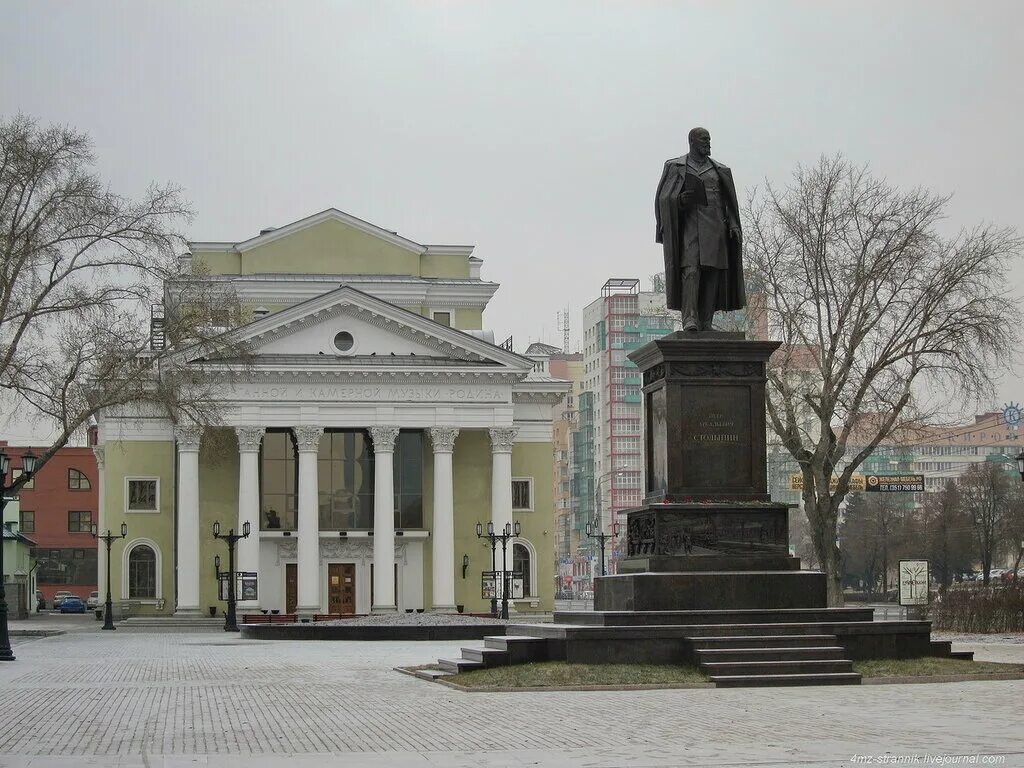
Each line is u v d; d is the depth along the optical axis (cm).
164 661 4169
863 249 6512
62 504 14225
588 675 2661
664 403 2825
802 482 6738
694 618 2748
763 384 2831
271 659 4200
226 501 9269
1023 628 5681
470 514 9538
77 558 14200
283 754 1767
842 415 6669
